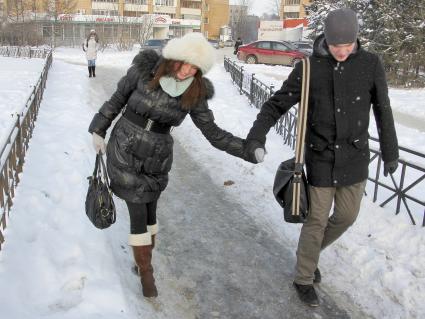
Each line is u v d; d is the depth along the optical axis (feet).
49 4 135.95
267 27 155.22
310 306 10.52
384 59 69.87
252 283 11.37
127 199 9.46
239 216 15.06
